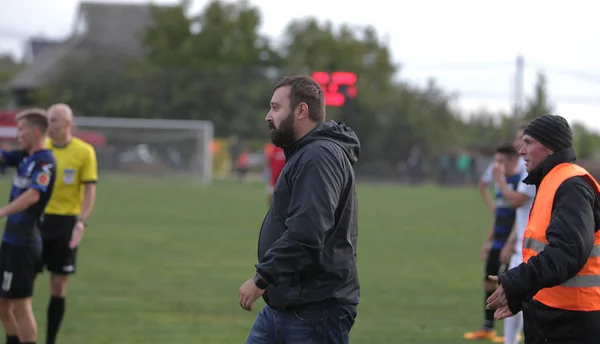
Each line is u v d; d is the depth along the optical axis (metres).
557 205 14.55
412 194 120.25
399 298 35.25
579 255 13.98
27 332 22.91
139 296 34.44
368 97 179.00
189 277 39.56
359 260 47.34
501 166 24.38
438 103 196.25
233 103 180.12
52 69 198.75
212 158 167.25
